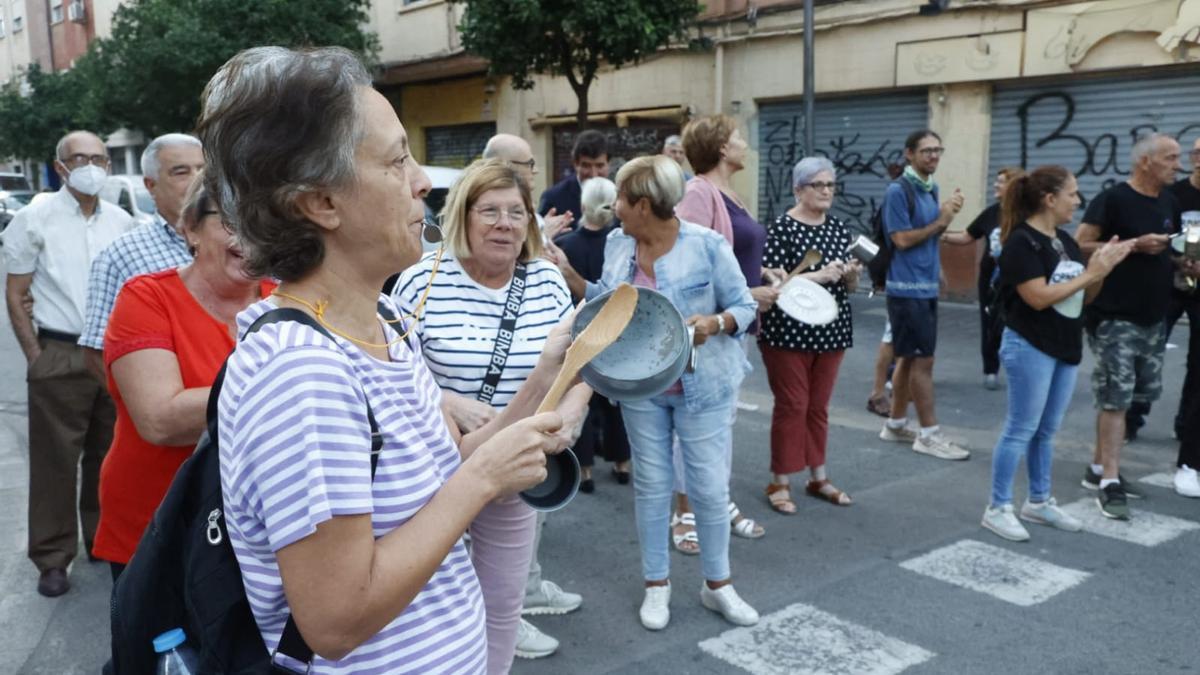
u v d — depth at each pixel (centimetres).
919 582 391
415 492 126
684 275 345
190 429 209
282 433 113
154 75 1639
